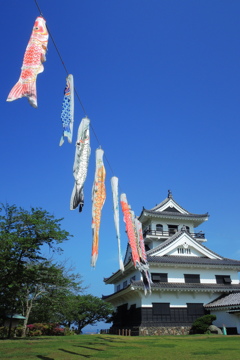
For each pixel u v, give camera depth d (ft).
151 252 118.83
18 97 27.76
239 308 96.43
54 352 45.27
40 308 116.78
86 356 39.81
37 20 30.73
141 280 108.06
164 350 46.91
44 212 91.76
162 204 158.81
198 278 116.98
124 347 52.65
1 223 86.48
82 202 36.27
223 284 117.60
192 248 126.41
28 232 86.22
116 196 53.21
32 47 29.63
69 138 33.37
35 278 86.84
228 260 125.29
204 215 153.79
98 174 45.32
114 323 137.59
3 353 44.11
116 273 133.08
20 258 83.61
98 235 41.86
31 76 28.73
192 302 110.52
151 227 149.07
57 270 91.50
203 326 99.60
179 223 154.20
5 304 87.35
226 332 100.17
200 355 39.50
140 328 100.53
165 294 108.78
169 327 103.35
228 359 34.94
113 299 135.03
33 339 76.38
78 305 172.86
